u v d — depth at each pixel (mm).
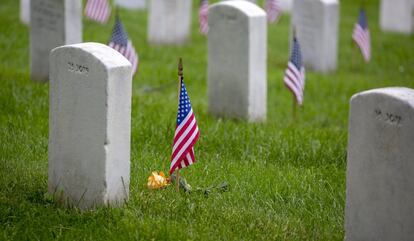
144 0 28656
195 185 10945
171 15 22641
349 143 8898
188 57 21188
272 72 20438
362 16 21047
